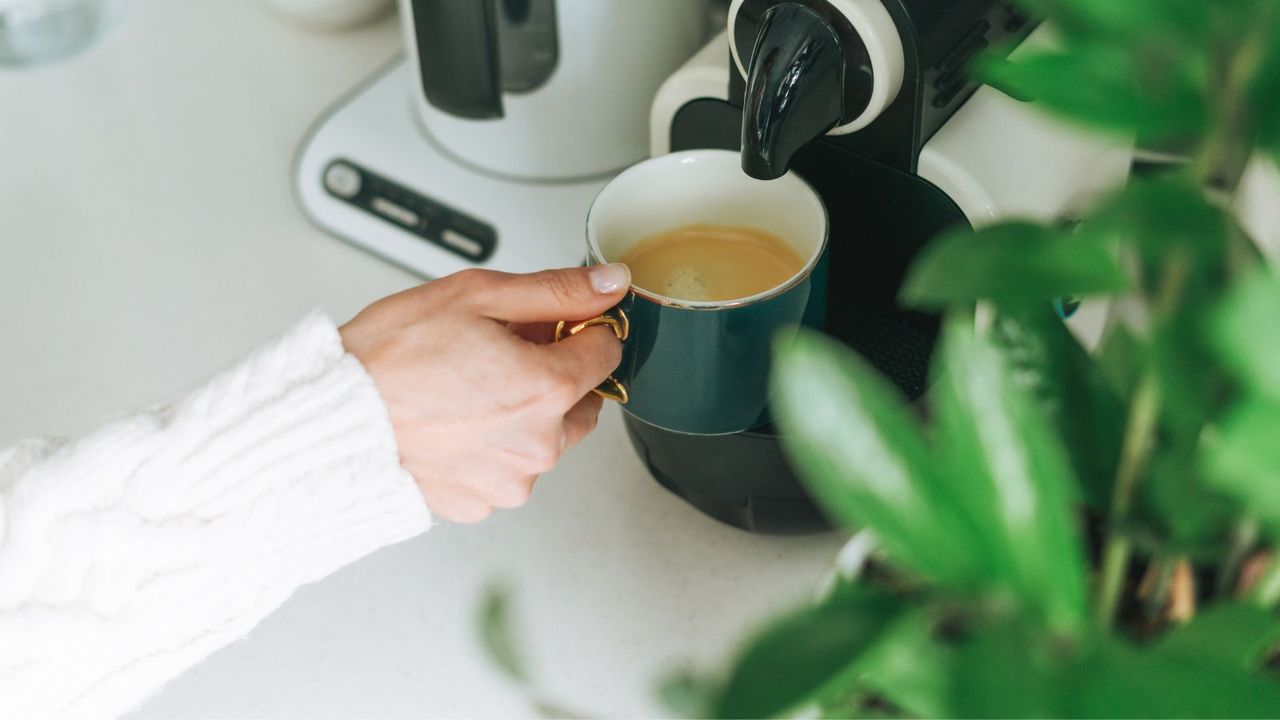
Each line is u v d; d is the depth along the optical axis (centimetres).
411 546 55
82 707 46
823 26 43
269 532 44
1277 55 19
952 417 20
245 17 81
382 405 43
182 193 70
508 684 50
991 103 49
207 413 43
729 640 51
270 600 47
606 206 47
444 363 44
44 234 68
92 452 43
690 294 48
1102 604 29
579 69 62
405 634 52
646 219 49
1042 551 20
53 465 43
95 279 66
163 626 44
